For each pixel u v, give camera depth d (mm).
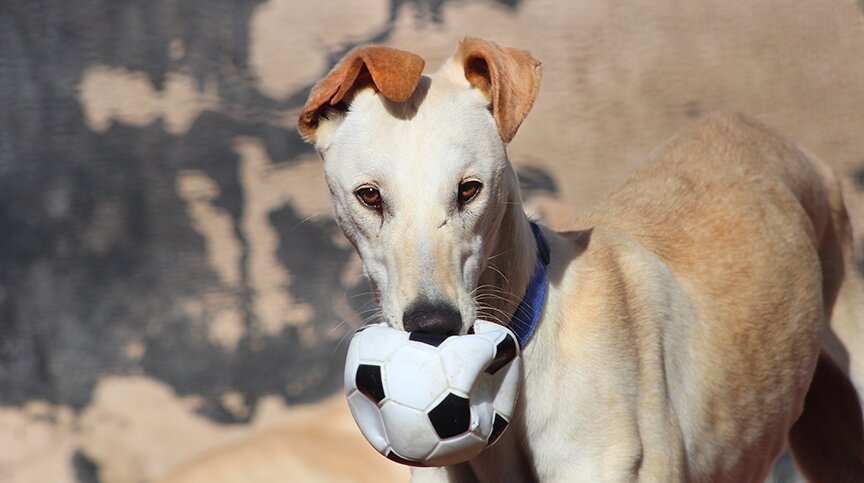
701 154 7859
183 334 13797
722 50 13406
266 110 13883
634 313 6586
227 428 13664
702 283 7164
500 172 6078
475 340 5562
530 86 6031
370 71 5836
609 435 6223
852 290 8422
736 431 7199
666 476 6402
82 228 13867
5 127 13859
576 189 13117
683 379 6840
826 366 8219
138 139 13820
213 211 13836
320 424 10477
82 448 13586
